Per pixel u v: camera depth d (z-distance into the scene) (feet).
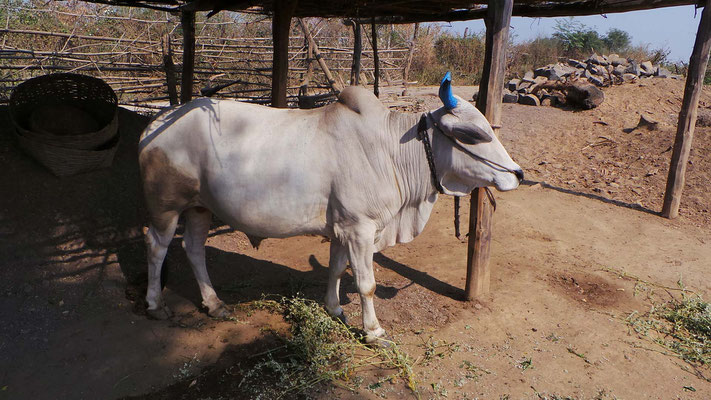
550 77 38.96
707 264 16.49
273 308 12.85
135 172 16.70
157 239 11.54
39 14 34.63
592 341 12.23
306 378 10.26
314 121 10.61
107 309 12.14
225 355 11.03
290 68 34.12
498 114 12.47
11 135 15.10
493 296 14.10
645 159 26.11
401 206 11.06
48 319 11.52
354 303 13.51
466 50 69.21
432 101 40.86
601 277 15.49
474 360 11.31
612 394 10.41
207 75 30.73
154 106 26.78
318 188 10.41
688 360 11.70
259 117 10.68
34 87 15.79
